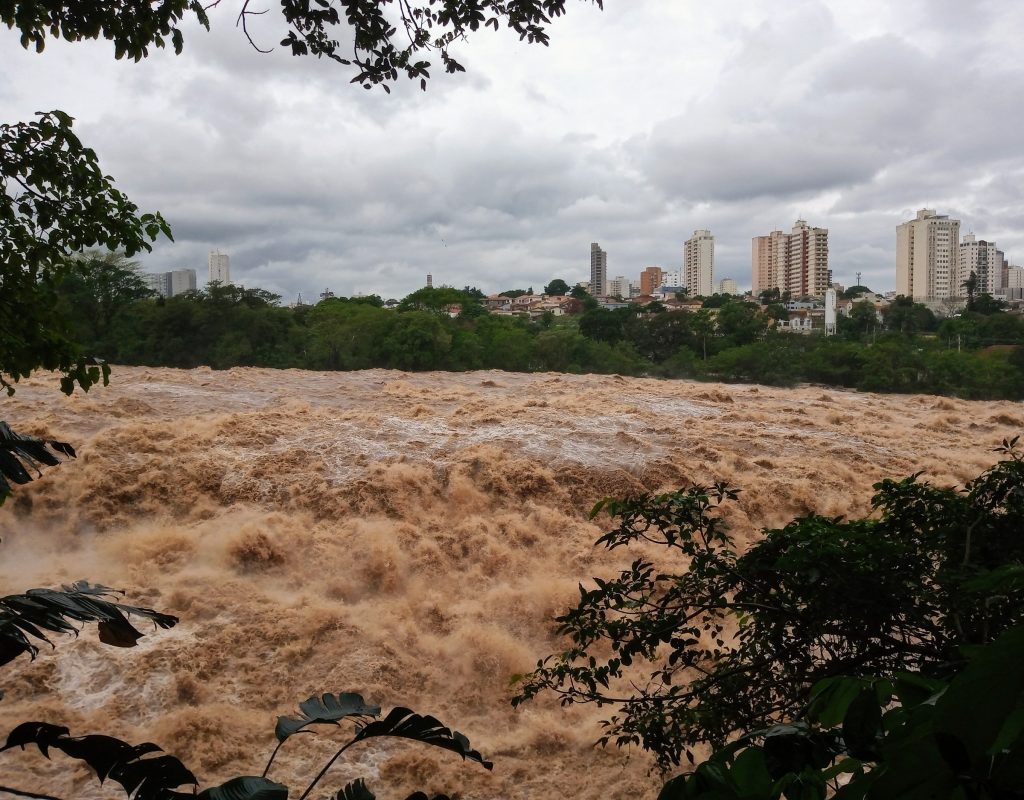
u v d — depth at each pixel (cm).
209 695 1044
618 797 898
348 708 255
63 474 1531
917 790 139
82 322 3803
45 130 464
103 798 822
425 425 1928
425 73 589
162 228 513
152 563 1353
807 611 435
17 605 249
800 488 1703
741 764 179
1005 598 347
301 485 1581
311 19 546
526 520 1567
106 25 476
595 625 511
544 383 2841
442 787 906
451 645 1210
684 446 1895
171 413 1953
